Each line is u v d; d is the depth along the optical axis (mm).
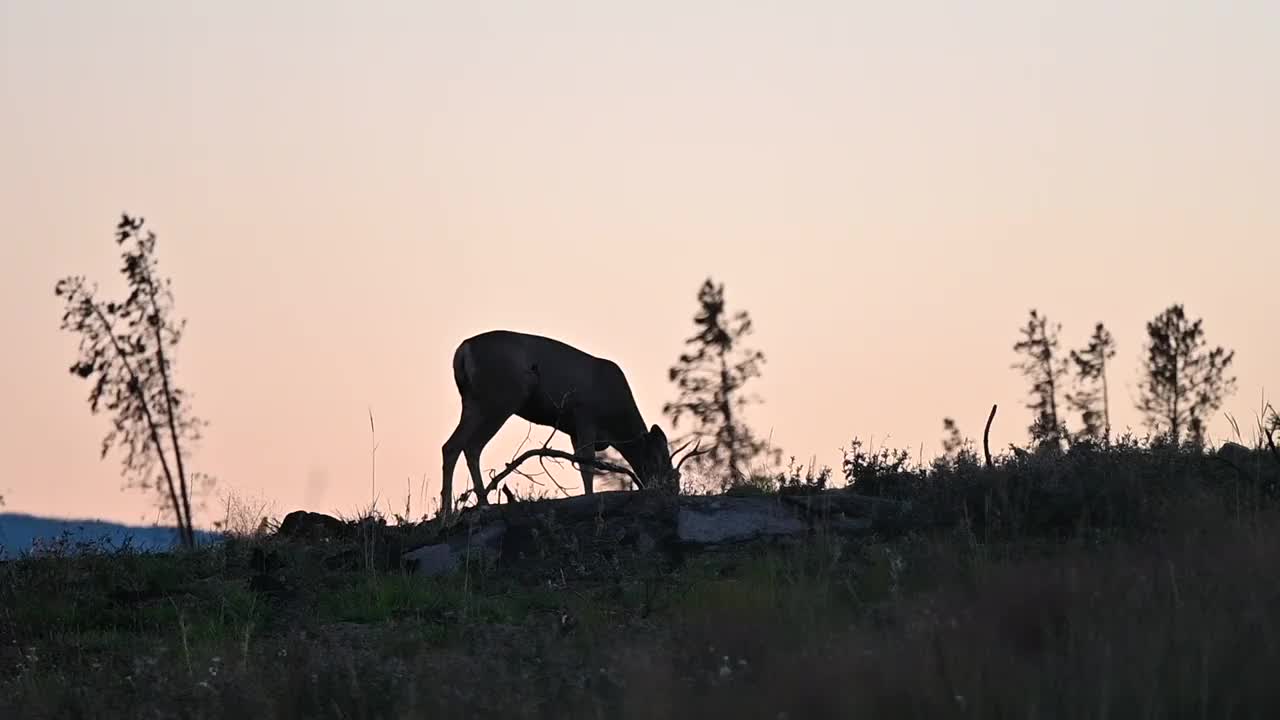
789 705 28688
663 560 51594
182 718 34438
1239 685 27828
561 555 52406
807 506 53312
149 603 51312
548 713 31266
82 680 39781
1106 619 31844
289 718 34062
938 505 50625
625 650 34031
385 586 49625
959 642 31250
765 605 39938
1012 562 42469
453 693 32750
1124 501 47750
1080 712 27453
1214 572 36031
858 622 37406
